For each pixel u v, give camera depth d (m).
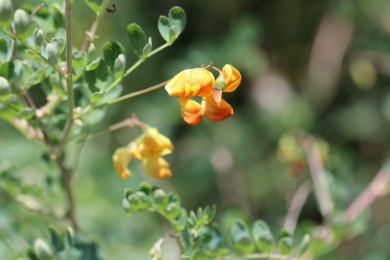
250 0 1.13
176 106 0.98
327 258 0.89
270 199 1.00
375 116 1.15
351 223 0.76
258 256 0.63
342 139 1.15
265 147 1.06
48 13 0.61
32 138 0.63
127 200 0.59
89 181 0.91
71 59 0.56
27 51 0.56
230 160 1.01
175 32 0.58
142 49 0.58
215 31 1.11
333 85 1.15
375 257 0.92
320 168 0.79
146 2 1.08
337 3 1.12
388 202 1.01
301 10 1.15
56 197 0.67
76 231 0.66
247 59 1.00
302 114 1.08
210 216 0.59
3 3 0.55
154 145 0.60
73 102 0.58
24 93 0.61
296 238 0.78
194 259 0.59
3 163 0.68
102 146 0.98
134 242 0.80
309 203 1.02
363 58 1.14
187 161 1.01
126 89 1.01
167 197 0.59
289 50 1.18
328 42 1.15
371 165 1.13
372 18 1.10
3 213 0.69
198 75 0.55
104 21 1.04
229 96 1.11
